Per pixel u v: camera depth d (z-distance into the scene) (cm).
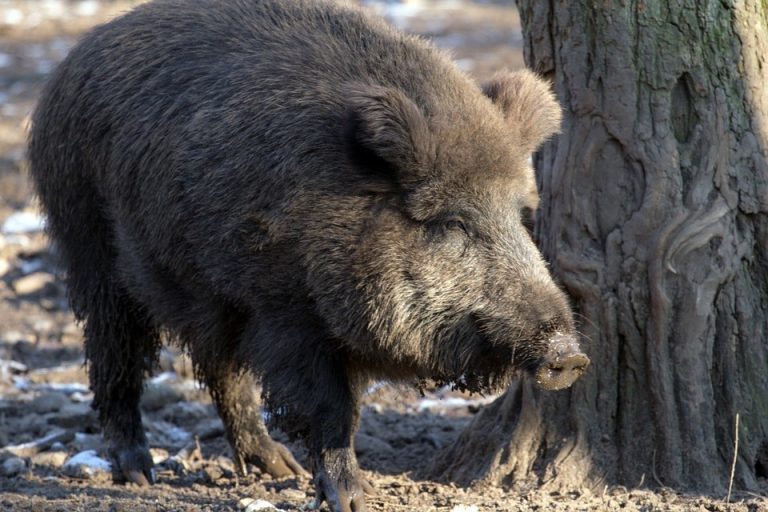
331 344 1288
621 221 1355
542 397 1402
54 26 5469
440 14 5556
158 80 1416
